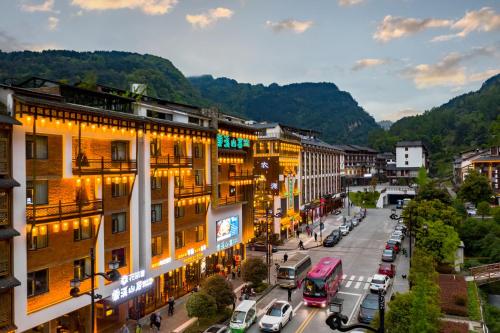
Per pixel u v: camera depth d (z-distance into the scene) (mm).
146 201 35844
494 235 60344
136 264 34719
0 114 24500
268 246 49562
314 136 115062
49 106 26641
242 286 44312
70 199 29828
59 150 28594
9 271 24688
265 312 36531
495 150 98000
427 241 48688
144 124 35438
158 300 37719
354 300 39812
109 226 32688
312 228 82688
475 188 83312
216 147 46375
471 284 44844
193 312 31469
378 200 118500
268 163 69500
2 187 23938
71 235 29156
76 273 29766
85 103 34156
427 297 26188
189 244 43062
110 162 32688
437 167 176375
